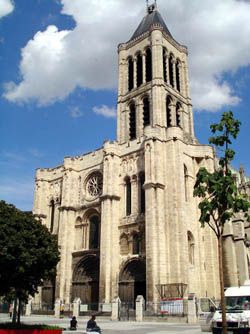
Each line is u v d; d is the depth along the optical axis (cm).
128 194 6462
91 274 6569
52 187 7850
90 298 6350
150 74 7938
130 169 6494
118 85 8375
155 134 6091
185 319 4506
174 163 5956
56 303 5922
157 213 5609
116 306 5131
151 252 5356
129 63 8544
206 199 2227
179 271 5316
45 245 3291
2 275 2988
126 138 7738
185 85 8462
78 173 7419
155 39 7988
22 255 2967
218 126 2342
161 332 3247
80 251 6688
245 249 6550
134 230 6038
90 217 6912
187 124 8081
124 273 5938
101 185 6894
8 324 3059
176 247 5438
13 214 3225
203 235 6072
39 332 2822
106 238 6075
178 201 5700
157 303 5038
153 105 7350
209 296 5725
